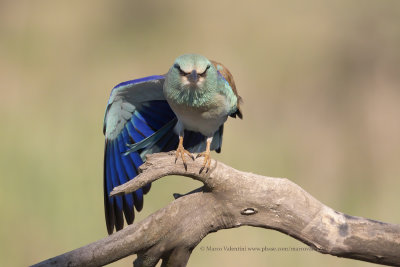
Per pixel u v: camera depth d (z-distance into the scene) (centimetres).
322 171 1276
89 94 1437
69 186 1109
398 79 1642
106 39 1745
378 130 1441
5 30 1714
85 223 1067
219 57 1648
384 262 652
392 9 1809
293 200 646
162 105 803
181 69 728
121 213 810
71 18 1808
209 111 750
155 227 643
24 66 1541
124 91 762
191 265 1000
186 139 803
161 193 1112
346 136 1411
